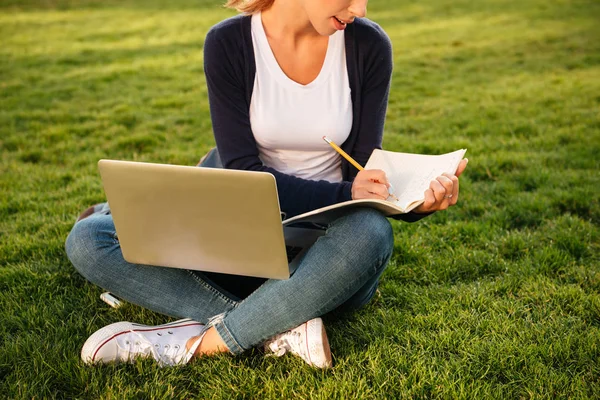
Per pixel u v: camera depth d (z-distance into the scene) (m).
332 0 1.89
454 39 10.12
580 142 4.69
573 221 3.13
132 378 1.93
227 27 2.19
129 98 6.56
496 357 2.01
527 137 4.97
